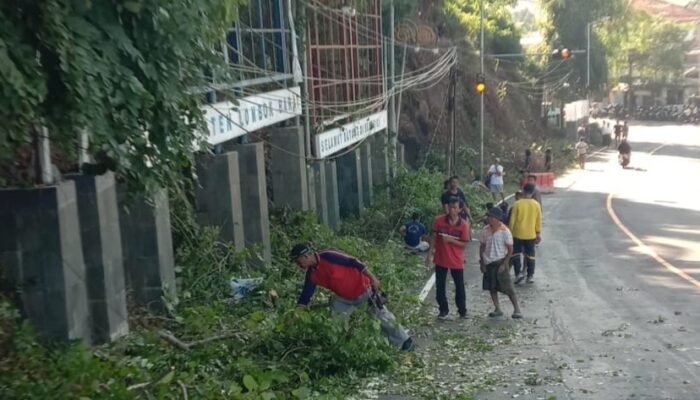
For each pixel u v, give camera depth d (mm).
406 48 33375
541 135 60062
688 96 100438
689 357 10156
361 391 8906
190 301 11852
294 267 15211
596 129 70500
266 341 9438
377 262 16125
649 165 52812
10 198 8719
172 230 12922
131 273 11234
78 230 9219
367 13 26844
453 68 32812
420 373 9578
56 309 8828
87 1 6809
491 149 48125
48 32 6566
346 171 24906
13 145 7305
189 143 8570
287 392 8477
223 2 8375
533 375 9484
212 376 7887
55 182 9008
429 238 13188
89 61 6844
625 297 14398
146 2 7293
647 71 98750
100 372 7086
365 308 9711
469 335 11836
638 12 97250
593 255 19766
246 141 15867
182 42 7695
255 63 17234
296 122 19031
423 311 13586
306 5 19500
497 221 12922
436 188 27453
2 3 6398
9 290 8781
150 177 8195
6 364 7461
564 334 11703
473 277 17328
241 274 13352
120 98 7246
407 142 38906
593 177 46250
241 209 14914
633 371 9594
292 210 18406
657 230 24094
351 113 22672
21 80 6211
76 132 7648
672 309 13188
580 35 64625
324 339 9461
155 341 9180
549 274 17266
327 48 21906
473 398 8391
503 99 54562
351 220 23812
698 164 52812
